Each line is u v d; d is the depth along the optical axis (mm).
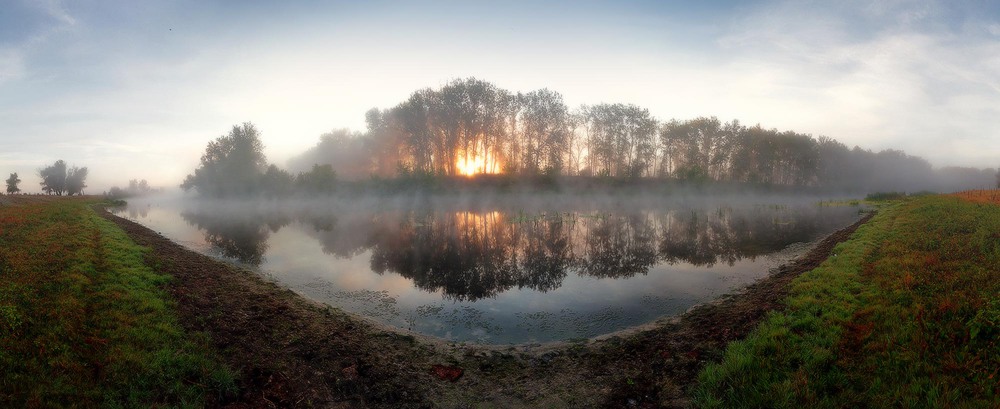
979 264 12148
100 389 6801
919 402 6484
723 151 82000
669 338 10320
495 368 9453
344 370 8891
